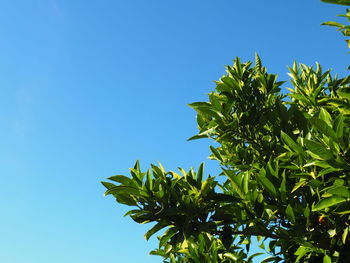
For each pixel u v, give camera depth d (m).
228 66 4.99
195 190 4.05
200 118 4.92
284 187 3.92
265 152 4.82
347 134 3.49
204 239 4.04
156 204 3.96
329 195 3.40
